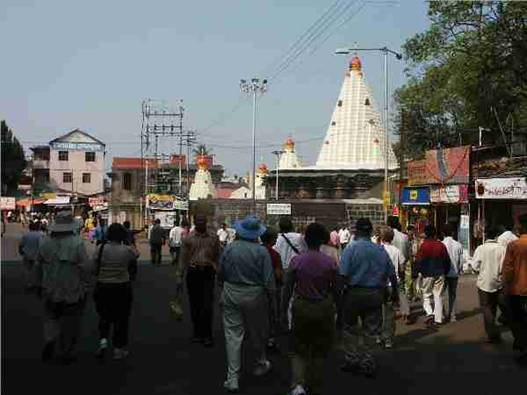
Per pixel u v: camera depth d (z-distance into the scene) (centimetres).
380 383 805
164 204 5691
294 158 7456
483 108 2983
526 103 2827
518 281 932
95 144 9188
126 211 7244
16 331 1155
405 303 1291
